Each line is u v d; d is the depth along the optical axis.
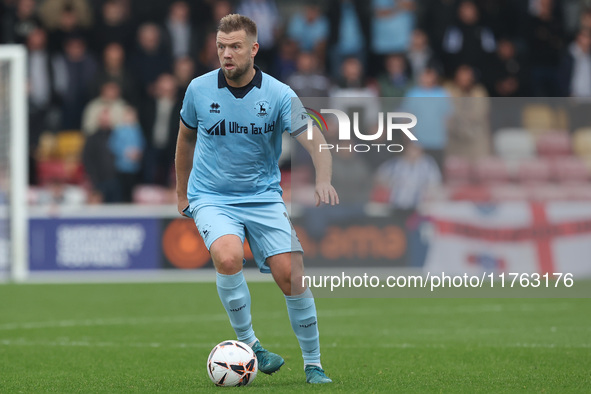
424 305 41.12
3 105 49.78
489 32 65.69
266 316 37.22
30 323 34.94
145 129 60.12
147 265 52.72
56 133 61.12
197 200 21.00
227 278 20.44
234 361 20.22
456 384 20.97
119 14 64.62
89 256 52.59
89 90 61.41
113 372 23.59
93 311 38.78
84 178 58.81
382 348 28.28
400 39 63.91
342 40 64.19
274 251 20.41
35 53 61.53
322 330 32.97
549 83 65.19
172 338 30.89
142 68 62.00
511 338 30.72
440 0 64.06
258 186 20.89
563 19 66.12
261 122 20.44
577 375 22.56
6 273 51.31
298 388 19.83
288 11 68.88
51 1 63.09
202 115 20.53
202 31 63.69
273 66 63.50
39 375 23.12
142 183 59.97
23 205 50.69
